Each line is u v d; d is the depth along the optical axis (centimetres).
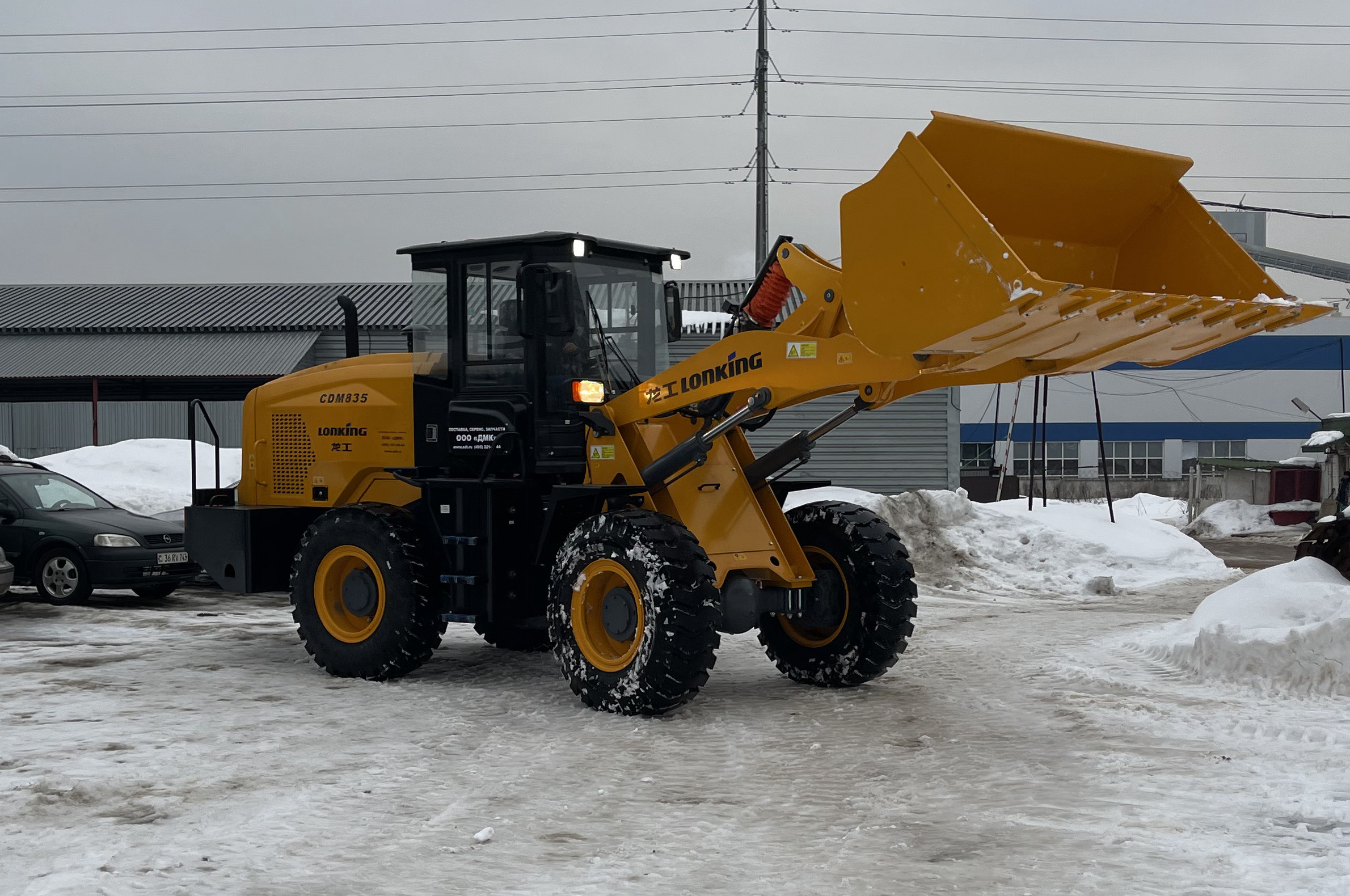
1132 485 4209
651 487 730
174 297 3378
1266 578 926
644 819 480
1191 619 938
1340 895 387
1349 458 2808
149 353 2842
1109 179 654
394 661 783
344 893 392
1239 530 2878
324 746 604
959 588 1523
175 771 548
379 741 616
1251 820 474
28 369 2741
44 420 2656
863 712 693
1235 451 4650
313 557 818
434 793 516
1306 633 766
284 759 575
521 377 769
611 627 693
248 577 869
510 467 771
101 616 1116
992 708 704
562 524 774
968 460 4559
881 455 2541
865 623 755
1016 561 1653
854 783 537
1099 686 777
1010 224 650
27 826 462
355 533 799
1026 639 1022
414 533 796
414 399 827
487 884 402
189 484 1922
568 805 500
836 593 771
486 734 636
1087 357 646
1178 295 667
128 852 431
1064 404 4634
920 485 2541
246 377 2666
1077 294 534
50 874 407
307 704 715
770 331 696
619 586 694
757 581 737
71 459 1995
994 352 614
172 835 452
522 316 743
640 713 674
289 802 498
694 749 602
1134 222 685
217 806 492
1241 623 860
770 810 493
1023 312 550
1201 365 4638
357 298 3272
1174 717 674
